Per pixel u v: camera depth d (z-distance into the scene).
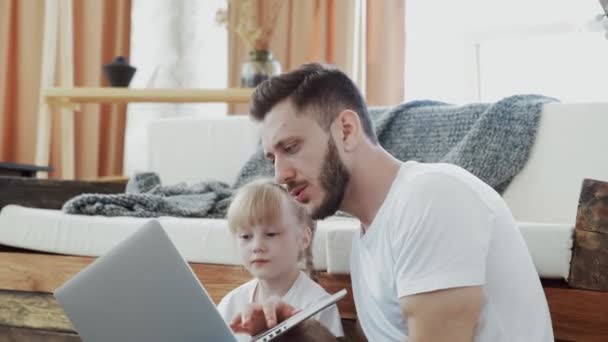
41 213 1.86
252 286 1.43
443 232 0.93
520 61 2.86
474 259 0.92
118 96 2.64
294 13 3.04
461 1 2.95
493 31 2.88
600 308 1.20
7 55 3.20
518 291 0.98
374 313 1.10
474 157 1.88
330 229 1.39
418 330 0.93
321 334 1.19
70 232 1.77
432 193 0.95
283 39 3.04
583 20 2.71
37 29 3.21
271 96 1.05
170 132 2.57
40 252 1.90
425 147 2.04
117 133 3.22
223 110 3.19
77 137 3.19
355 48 2.95
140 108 3.19
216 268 1.57
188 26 3.22
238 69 3.09
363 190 1.06
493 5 2.91
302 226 1.38
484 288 0.96
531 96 1.99
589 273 1.21
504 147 1.88
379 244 1.03
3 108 3.18
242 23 2.73
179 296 0.96
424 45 2.99
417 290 0.92
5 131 3.19
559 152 1.86
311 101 1.03
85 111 3.18
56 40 3.15
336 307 1.33
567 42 2.76
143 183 2.32
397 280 0.97
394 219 0.99
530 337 0.97
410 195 0.97
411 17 3.00
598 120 1.84
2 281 1.73
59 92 2.69
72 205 1.87
